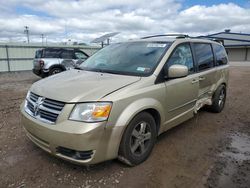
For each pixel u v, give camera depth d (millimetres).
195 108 4445
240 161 3373
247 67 25703
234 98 7828
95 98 2691
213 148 3791
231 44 40312
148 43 4059
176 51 3855
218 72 5316
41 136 2807
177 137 4207
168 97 3527
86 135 2541
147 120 3215
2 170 3031
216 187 2744
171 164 3254
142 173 3014
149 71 3383
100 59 4191
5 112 5824
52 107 2779
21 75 17109
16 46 19578
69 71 4004
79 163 2652
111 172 3016
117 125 2760
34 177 2893
